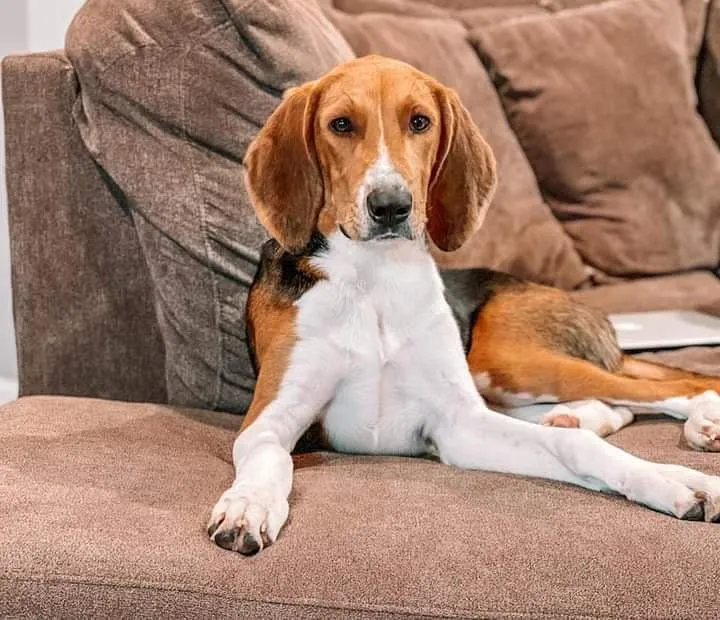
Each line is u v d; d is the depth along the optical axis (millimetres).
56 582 1345
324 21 2484
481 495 1575
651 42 3072
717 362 2350
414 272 1893
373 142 1768
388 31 2795
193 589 1322
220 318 2123
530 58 2984
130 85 2098
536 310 2195
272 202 1872
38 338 2346
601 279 2957
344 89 1804
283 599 1304
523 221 2848
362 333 1867
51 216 2291
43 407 2029
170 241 2123
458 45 2930
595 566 1331
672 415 2037
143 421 1980
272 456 1621
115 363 2342
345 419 1926
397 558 1353
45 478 1628
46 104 2238
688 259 3012
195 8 2105
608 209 2965
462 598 1291
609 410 2016
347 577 1321
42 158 2266
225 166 2115
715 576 1312
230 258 2113
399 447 1956
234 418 2121
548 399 2084
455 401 1877
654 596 1288
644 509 1523
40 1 3002
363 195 1732
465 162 1940
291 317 1874
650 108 3014
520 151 2934
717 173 3072
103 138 2135
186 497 1578
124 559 1364
